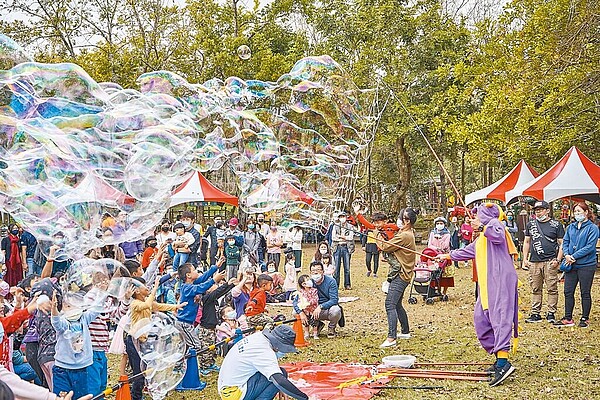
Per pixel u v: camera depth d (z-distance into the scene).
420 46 26.23
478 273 6.28
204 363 6.71
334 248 13.00
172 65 23.86
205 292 6.70
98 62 21.95
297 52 25.80
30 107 5.15
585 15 12.34
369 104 9.80
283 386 4.56
